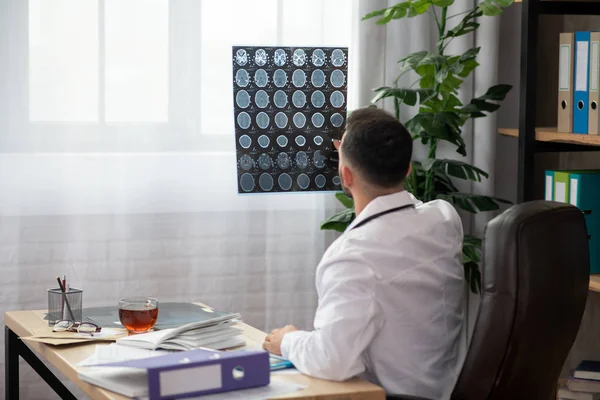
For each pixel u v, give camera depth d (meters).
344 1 3.57
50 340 2.01
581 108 2.78
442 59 3.20
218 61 3.45
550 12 2.97
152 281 3.44
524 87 2.98
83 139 3.32
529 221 1.78
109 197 3.36
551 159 3.54
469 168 3.38
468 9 3.66
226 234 3.51
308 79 2.76
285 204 3.57
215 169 3.48
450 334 1.99
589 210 2.79
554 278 1.80
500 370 1.77
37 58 3.25
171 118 3.41
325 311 1.83
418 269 1.91
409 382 1.91
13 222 3.27
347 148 2.02
